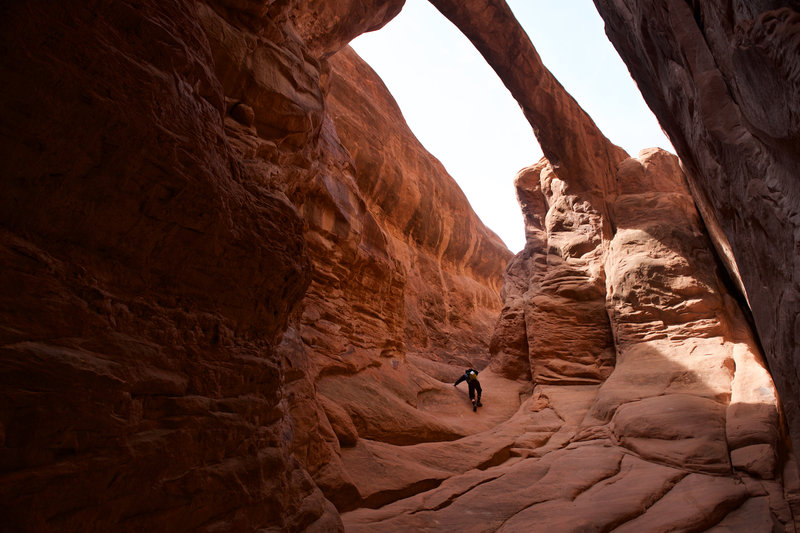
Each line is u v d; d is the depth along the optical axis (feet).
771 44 10.89
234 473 11.16
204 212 10.96
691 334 43.34
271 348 14.43
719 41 14.93
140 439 9.02
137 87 9.50
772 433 27.89
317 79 28.60
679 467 27.20
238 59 22.98
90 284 8.88
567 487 25.05
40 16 7.93
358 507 22.79
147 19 10.25
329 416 27.07
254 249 12.76
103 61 8.91
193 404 10.49
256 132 23.82
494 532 20.33
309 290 35.40
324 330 34.76
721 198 21.35
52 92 8.00
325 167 38.01
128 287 9.78
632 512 21.34
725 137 16.48
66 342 8.18
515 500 23.81
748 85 13.17
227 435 11.28
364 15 38.22
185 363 10.65
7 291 7.48
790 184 13.57
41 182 8.12
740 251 21.71
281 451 13.74
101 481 8.11
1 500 6.70
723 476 25.79
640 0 20.51
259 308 13.56
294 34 28.73
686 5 17.16
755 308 21.52
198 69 11.83
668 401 34.37
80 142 8.47
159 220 10.13
